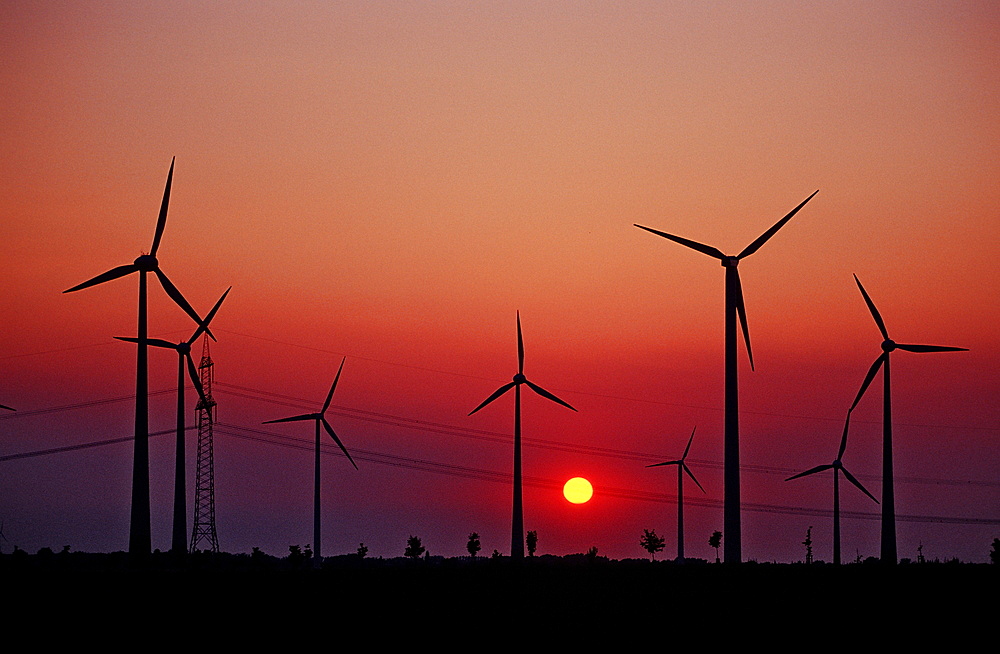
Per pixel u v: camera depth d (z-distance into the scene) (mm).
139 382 166875
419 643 115688
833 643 116125
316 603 141125
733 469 153750
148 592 147000
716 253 170000
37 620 127125
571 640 117312
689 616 131125
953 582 154250
